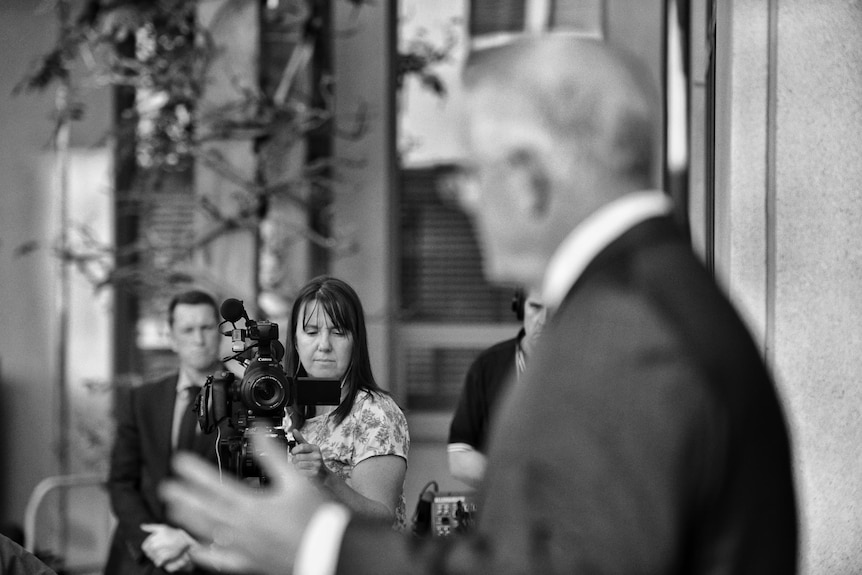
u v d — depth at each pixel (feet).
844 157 13.88
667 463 5.33
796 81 13.92
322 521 6.04
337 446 13.42
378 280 25.11
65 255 24.38
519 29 24.80
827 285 13.84
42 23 25.07
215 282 24.58
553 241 6.05
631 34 23.99
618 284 5.75
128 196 24.72
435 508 15.81
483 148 6.13
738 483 5.49
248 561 6.16
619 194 6.01
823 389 13.75
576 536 5.29
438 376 25.80
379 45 25.14
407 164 25.59
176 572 17.19
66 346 25.04
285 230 24.71
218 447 13.76
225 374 13.37
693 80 19.85
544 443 5.50
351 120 25.14
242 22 24.34
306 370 13.85
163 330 25.21
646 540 5.26
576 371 5.57
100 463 24.56
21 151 25.05
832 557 13.51
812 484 13.62
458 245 25.64
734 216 14.02
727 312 5.78
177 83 23.75
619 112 5.97
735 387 5.52
